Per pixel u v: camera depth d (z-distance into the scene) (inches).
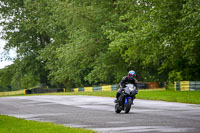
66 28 7608.3
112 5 7007.9
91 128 1596.9
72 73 7711.6
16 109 2965.1
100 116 2124.8
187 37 4658.0
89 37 7062.0
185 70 5994.1
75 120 1963.6
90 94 4901.6
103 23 7091.5
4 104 3636.8
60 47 7524.6
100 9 6978.4
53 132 1403.8
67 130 1445.6
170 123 1679.4
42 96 4985.2
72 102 3501.5
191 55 4928.6
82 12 7091.5
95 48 7150.6
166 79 7219.5
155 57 5452.8
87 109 2674.7
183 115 2027.6
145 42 5428.2
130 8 5999.0
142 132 1421.0
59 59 7775.6
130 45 5777.6
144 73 7293.3
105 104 3129.9
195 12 4284.0
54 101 3747.5
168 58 5487.2
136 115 2110.0
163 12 4992.6
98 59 7022.6
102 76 7057.1
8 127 1647.4
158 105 2839.6
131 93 2289.6
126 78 2365.9
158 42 5246.1
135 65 7130.9
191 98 3459.6
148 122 1747.0
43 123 1728.6
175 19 5019.7
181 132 1393.9
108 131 1476.4
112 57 7022.6
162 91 4928.6
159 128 1520.7
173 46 4965.6
